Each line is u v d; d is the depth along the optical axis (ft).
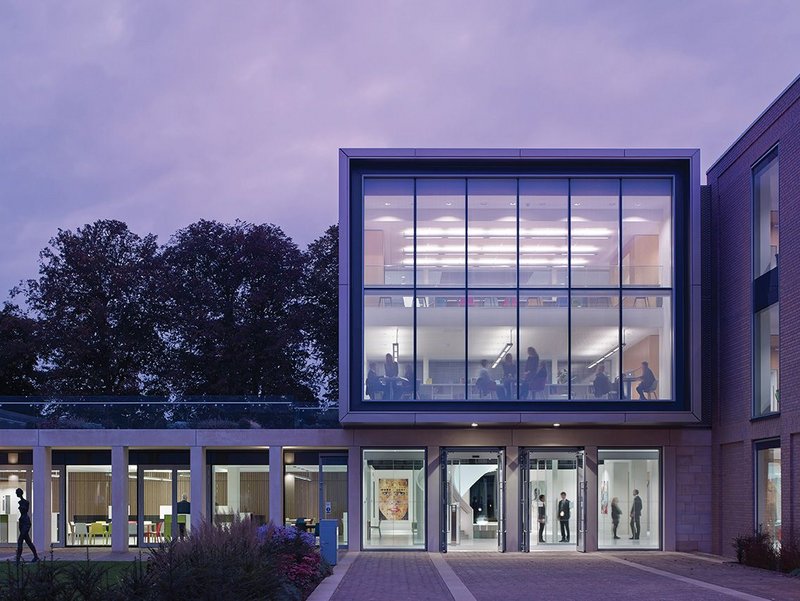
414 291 89.51
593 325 89.10
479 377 88.74
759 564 74.90
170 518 105.70
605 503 94.12
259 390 155.53
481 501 94.58
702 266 95.81
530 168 90.22
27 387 163.02
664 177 89.92
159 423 100.32
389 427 95.25
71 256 161.07
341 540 99.71
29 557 90.84
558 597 54.34
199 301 156.66
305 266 163.94
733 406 88.79
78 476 106.73
